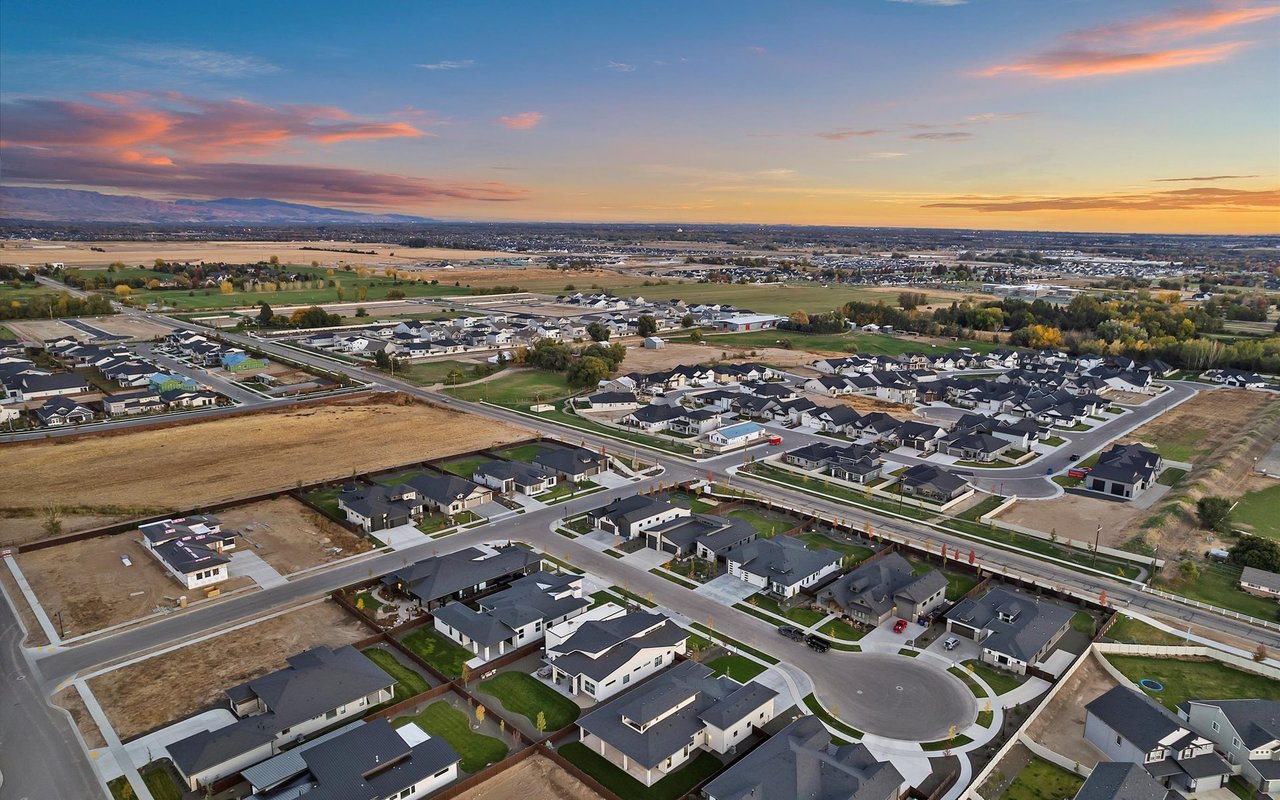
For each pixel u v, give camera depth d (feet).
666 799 163.32
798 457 400.47
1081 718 193.67
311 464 385.29
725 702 185.88
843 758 166.50
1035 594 260.01
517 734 182.19
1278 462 405.80
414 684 204.64
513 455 406.62
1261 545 276.21
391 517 308.81
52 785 164.45
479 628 221.25
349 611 241.76
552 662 212.02
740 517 328.49
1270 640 229.45
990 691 203.10
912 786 166.50
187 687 200.75
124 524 300.81
